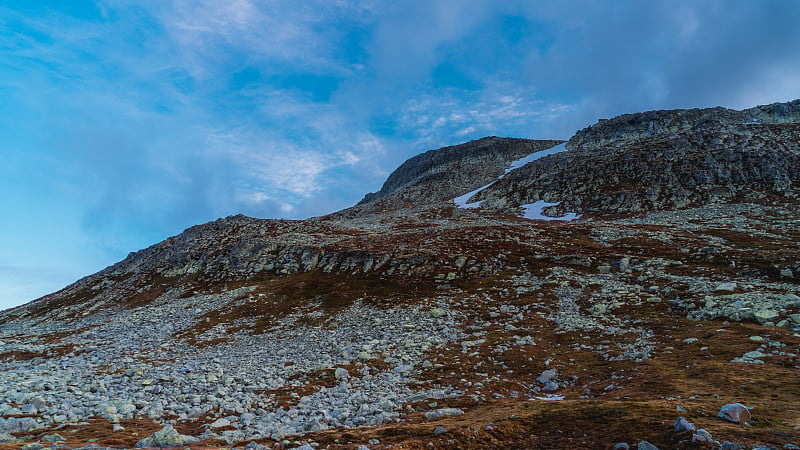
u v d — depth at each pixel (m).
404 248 75.50
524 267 63.19
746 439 14.05
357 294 61.19
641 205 106.56
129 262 114.00
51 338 58.97
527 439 17.27
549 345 36.72
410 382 29.83
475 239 80.38
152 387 29.58
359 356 36.78
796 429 14.91
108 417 22.05
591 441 16.08
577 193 124.44
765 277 48.53
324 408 24.92
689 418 16.56
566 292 51.50
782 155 112.94
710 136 133.00
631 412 18.11
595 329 38.97
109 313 74.38
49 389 28.55
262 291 68.69
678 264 55.97
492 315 46.75
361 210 173.12
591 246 71.88
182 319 61.56
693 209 98.50
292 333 49.97
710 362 25.89
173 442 17.64
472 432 17.44
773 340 28.45
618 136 177.62
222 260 87.69
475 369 31.94
